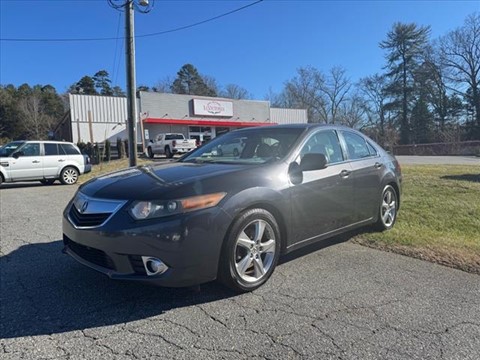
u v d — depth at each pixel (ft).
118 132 116.78
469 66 174.19
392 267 13.76
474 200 23.73
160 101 122.42
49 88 309.42
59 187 44.21
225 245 10.98
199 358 8.30
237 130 16.96
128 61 39.42
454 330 9.41
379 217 17.54
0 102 241.35
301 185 13.10
